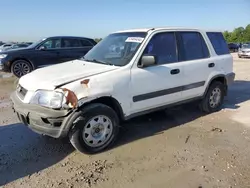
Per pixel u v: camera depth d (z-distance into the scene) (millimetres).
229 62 6102
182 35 5160
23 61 10328
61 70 4258
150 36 4598
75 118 3670
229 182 3238
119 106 4152
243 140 4457
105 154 3988
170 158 3848
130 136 4621
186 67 5035
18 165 3686
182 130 4906
